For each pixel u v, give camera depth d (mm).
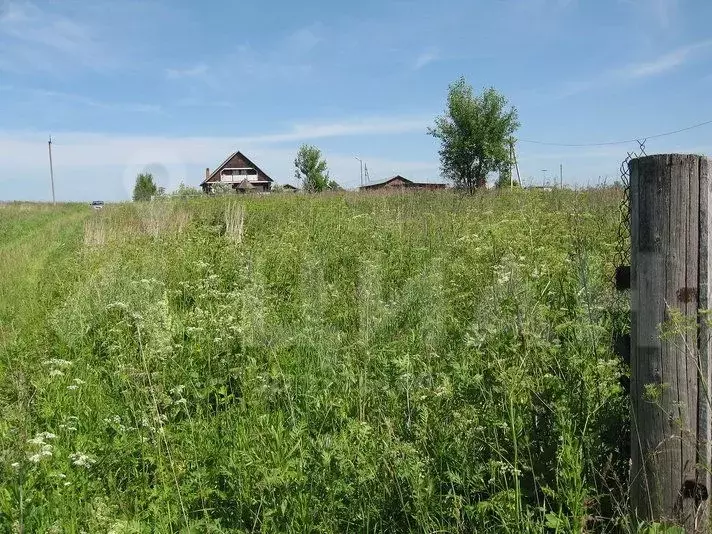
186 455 4293
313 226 13688
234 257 10672
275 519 3342
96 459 4234
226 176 92812
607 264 5430
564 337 4246
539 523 3025
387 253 9812
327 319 6961
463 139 39625
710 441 2883
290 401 4730
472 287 6008
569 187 14617
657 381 2918
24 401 4555
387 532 3365
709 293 2867
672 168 2850
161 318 6184
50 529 3451
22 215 48469
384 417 3719
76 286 10219
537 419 3482
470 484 3438
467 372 4047
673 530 2807
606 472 3184
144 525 3627
